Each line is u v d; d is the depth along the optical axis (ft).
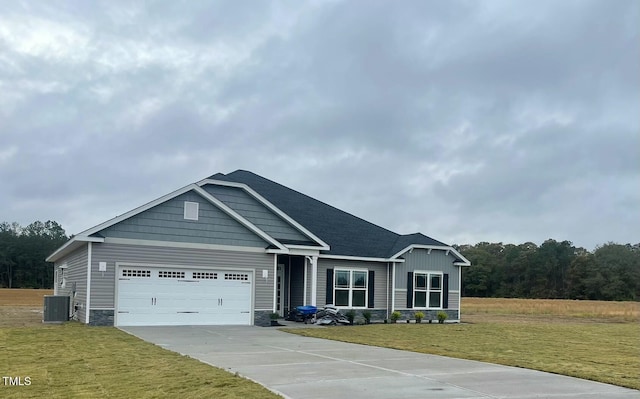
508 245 354.54
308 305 84.28
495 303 221.05
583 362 43.09
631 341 63.46
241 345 51.83
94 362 40.34
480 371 36.99
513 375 35.45
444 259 98.22
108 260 68.03
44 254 334.44
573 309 168.45
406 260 94.48
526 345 56.59
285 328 70.95
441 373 35.94
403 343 55.52
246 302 75.87
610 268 295.89
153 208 71.00
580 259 309.42
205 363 39.58
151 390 30.68
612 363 42.88
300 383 31.99
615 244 311.27
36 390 31.65
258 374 35.04
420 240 96.53
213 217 74.59
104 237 67.82
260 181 103.96
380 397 28.32
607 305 200.34
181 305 71.77
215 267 74.13
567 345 57.41
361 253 90.48
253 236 77.10
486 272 332.60
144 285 69.82
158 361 40.45
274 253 78.13
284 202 99.50
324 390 29.99
